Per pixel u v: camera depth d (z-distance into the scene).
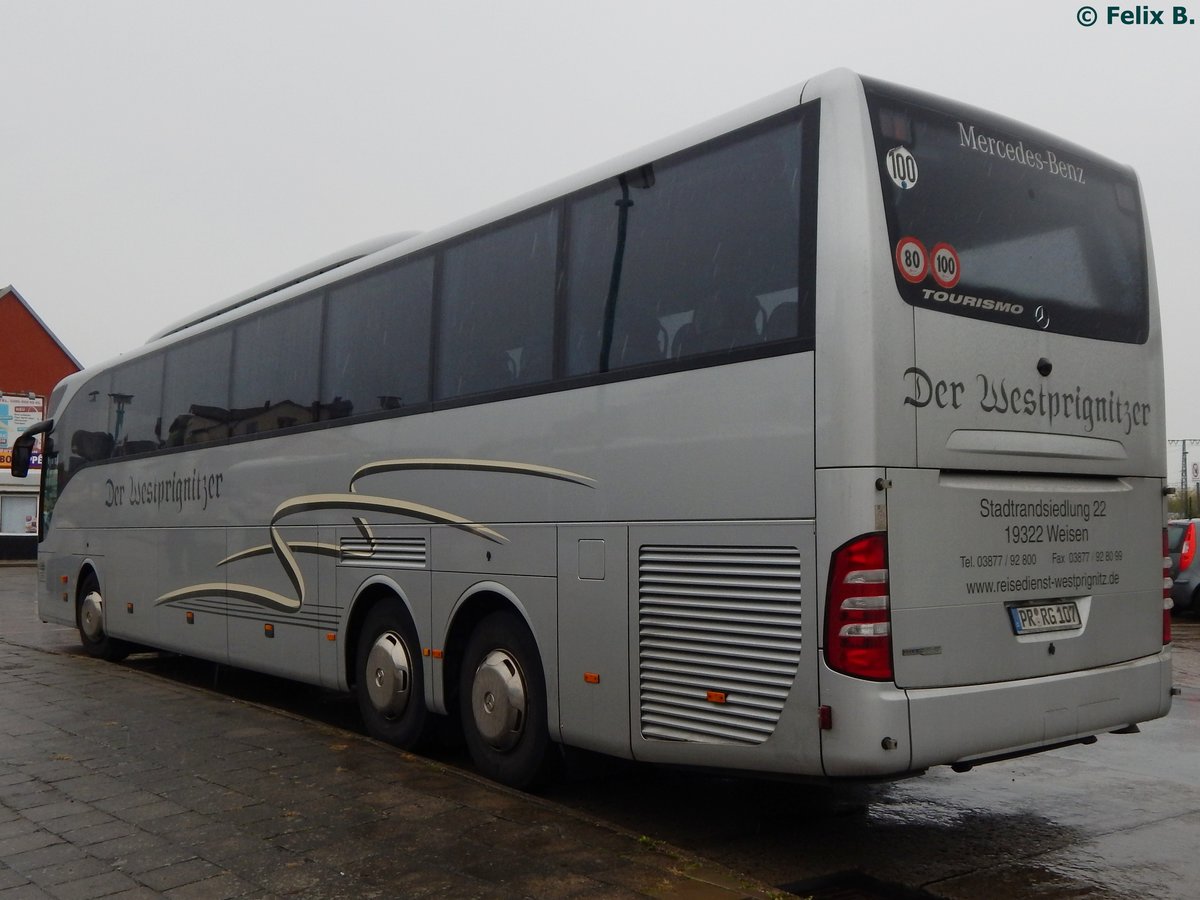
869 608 4.88
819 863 5.63
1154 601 6.22
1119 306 6.25
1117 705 5.88
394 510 8.12
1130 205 6.49
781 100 5.52
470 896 4.84
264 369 10.19
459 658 7.54
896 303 5.09
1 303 50.16
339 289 9.12
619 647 6.06
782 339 5.27
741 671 5.37
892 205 5.20
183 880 5.09
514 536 6.89
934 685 5.07
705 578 5.57
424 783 6.84
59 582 14.75
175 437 11.84
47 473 15.49
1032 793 7.00
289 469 9.59
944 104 5.58
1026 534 5.53
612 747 6.09
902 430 5.03
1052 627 5.62
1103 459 5.97
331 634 8.89
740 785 7.27
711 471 5.57
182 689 10.66
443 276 7.85
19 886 5.04
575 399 6.48
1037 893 5.17
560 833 5.75
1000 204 5.70
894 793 7.03
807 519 5.08
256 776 7.04
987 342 5.44
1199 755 8.10
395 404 8.21
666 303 5.96
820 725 4.98
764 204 5.49
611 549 6.14
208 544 10.98
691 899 4.78
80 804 6.40
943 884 5.30
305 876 5.12
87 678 11.41
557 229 6.84
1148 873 5.44
